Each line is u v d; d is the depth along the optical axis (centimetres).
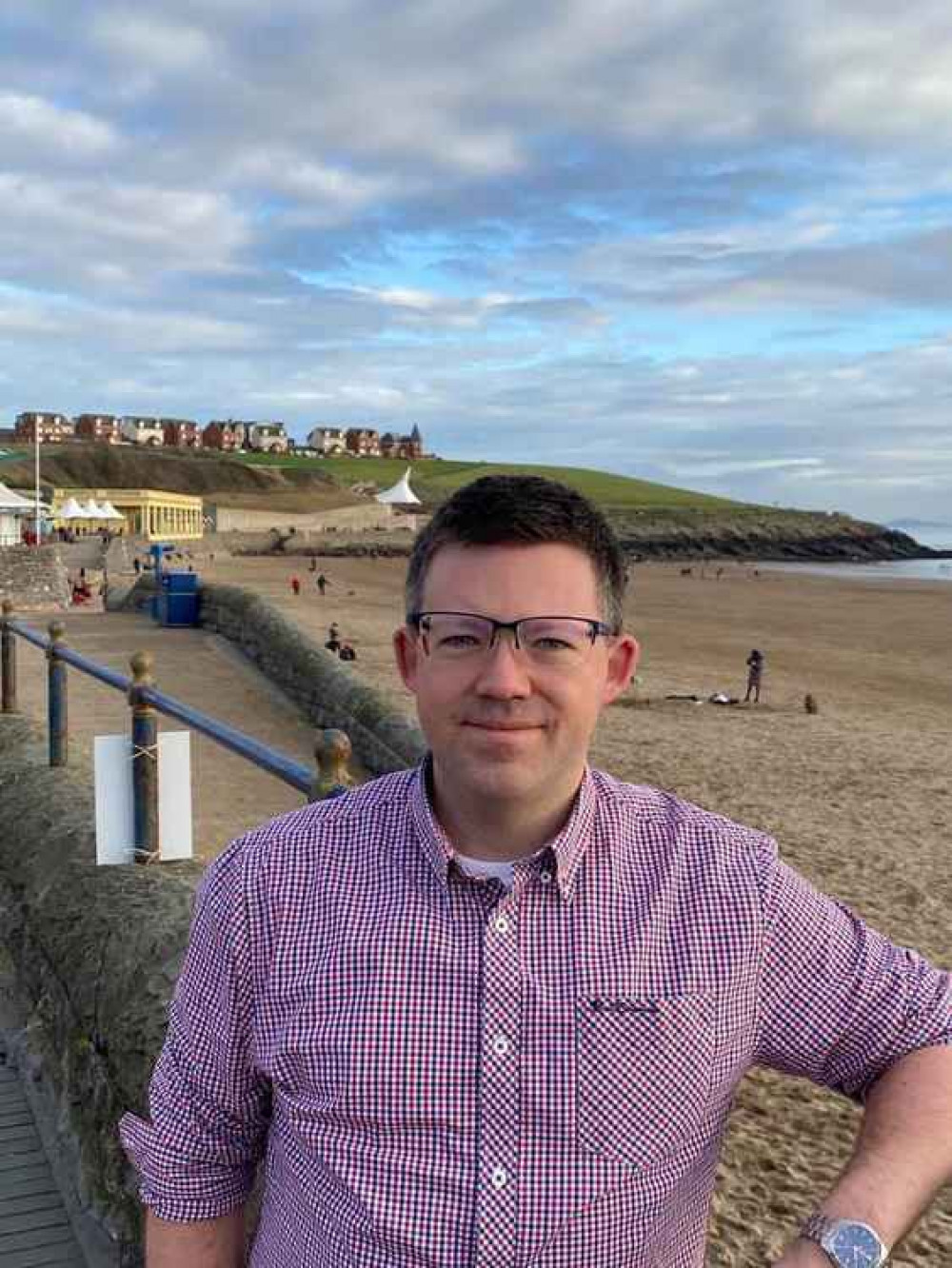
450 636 161
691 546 15038
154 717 502
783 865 166
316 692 1122
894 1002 157
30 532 5050
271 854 168
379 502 13025
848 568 12256
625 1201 147
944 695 2336
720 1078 155
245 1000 166
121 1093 365
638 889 159
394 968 154
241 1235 179
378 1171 150
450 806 165
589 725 162
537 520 160
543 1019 150
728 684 2278
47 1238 384
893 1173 144
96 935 438
